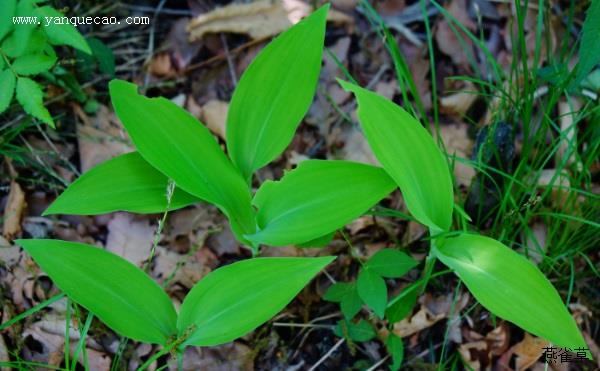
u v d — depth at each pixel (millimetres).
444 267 943
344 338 911
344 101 1045
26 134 996
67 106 1018
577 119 906
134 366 896
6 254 930
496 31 1063
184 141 823
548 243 925
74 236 959
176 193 830
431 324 918
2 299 906
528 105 934
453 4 1074
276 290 768
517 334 917
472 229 937
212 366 894
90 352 890
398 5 1084
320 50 842
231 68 1063
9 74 827
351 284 864
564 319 750
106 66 1008
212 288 781
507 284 770
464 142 1020
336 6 1081
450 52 1061
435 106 924
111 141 1009
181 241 963
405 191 771
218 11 1069
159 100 833
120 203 816
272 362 908
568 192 961
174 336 778
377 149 782
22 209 956
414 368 904
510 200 941
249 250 960
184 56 1067
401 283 939
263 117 842
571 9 965
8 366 815
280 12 1073
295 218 804
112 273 781
